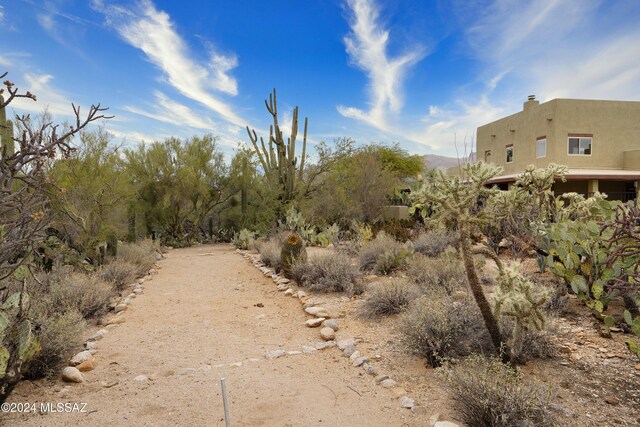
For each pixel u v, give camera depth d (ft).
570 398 10.05
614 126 69.77
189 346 16.11
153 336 17.43
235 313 21.18
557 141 68.39
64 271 24.66
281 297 24.29
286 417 10.21
